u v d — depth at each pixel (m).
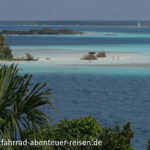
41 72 190.00
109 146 30.56
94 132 31.06
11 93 26.36
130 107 105.12
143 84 154.00
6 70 26.75
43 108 86.75
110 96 124.81
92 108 102.75
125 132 31.56
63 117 86.75
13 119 25.61
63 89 138.12
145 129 76.75
